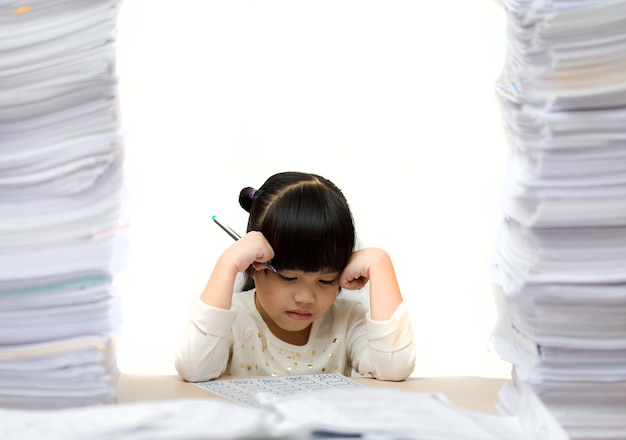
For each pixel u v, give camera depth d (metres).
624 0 0.80
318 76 2.29
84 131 0.85
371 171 2.30
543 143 0.83
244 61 2.28
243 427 0.58
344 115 2.29
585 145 0.83
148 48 2.27
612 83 0.83
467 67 2.29
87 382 0.85
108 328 0.86
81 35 0.83
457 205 2.30
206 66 2.28
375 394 0.74
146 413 0.63
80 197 0.85
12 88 0.83
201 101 2.28
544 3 0.82
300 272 1.35
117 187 0.85
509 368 2.13
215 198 2.29
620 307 0.85
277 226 1.36
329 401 0.70
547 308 0.85
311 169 2.29
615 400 0.87
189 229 2.29
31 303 0.85
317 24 2.28
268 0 2.28
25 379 0.85
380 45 2.29
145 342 2.13
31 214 0.85
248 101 2.29
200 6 2.27
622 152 0.83
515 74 0.94
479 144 2.29
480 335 2.20
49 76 0.83
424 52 2.29
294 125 2.29
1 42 0.82
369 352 1.33
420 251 2.28
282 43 2.29
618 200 0.83
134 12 2.26
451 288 2.26
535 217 0.84
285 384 1.11
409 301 2.25
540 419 0.80
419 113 2.29
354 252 1.41
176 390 1.07
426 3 2.28
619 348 0.86
